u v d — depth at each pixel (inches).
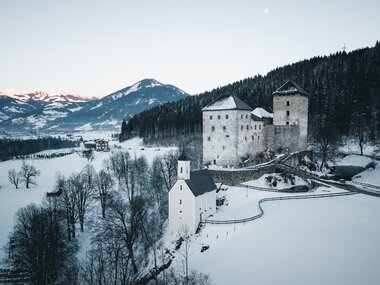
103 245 2999.5
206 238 2694.4
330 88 7007.9
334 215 2977.4
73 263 2620.6
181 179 2888.8
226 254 2415.1
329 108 6565.0
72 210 3294.8
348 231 2630.4
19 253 2527.1
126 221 3260.3
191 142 6692.9
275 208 3176.7
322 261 2209.6
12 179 5570.9
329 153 5022.1
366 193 3622.0
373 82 6879.9
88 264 2672.2
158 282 2267.5
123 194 4079.7
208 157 4224.9
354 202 3344.0
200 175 3159.5
